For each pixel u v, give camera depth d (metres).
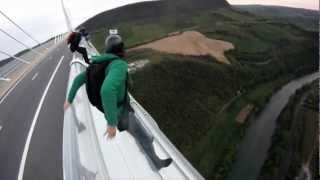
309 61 179.62
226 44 166.12
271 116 105.25
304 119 103.06
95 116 9.89
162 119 81.69
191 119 90.19
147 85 91.69
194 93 103.56
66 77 34.94
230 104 108.88
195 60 128.12
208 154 77.94
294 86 141.00
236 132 91.00
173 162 7.37
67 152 6.97
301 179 74.44
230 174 72.25
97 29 182.38
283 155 81.75
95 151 5.59
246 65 149.88
